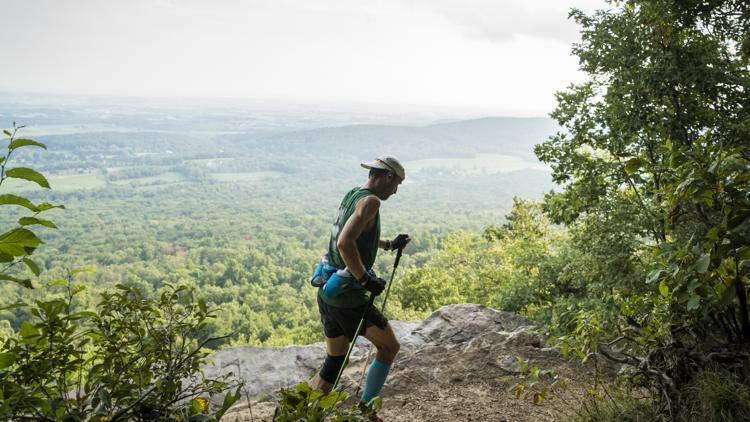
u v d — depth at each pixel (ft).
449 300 110.42
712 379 8.23
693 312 8.90
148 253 517.96
